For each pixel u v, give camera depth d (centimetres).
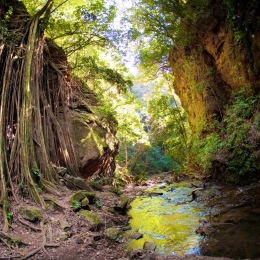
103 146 1071
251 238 468
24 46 878
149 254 466
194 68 1285
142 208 827
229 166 923
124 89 1266
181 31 1315
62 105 1023
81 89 1304
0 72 792
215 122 1136
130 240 556
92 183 868
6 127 715
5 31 837
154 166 2628
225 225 548
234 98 1074
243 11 871
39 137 779
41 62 928
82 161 969
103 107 1254
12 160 663
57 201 629
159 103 1794
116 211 747
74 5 1249
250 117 912
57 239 498
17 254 436
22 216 541
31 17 970
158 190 1126
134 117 1922
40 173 717
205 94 1238
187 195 920
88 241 512
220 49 1147
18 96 768
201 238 515
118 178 1625
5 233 477
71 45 1298
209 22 1160
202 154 1140
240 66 988
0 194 572
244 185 848
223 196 779
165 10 1326
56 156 871
